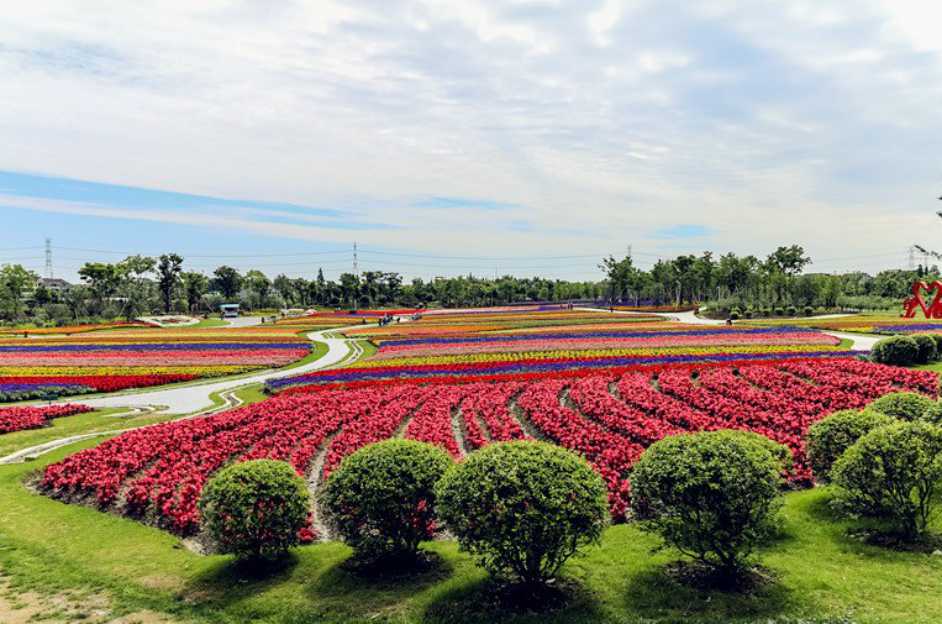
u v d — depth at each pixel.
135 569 12.55
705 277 137.38
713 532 10.36
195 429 24.47
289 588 11.32
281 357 55.75
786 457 14.20
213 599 11.02
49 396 37.22
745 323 79.38
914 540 11.73
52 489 18.78
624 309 125.19
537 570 10.28
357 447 21.33
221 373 47.22
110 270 129.62
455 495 10.33
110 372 46.81
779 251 129.88
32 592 11.48
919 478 11.37
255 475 12.35
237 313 142.88
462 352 53.03
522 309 133.25
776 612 9.41
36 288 139.62
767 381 30.62
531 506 9.76
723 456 10.61
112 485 17.75
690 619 9.38
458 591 10.73
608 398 28.39
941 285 71.19
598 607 9.98
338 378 39.66
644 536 13.20
